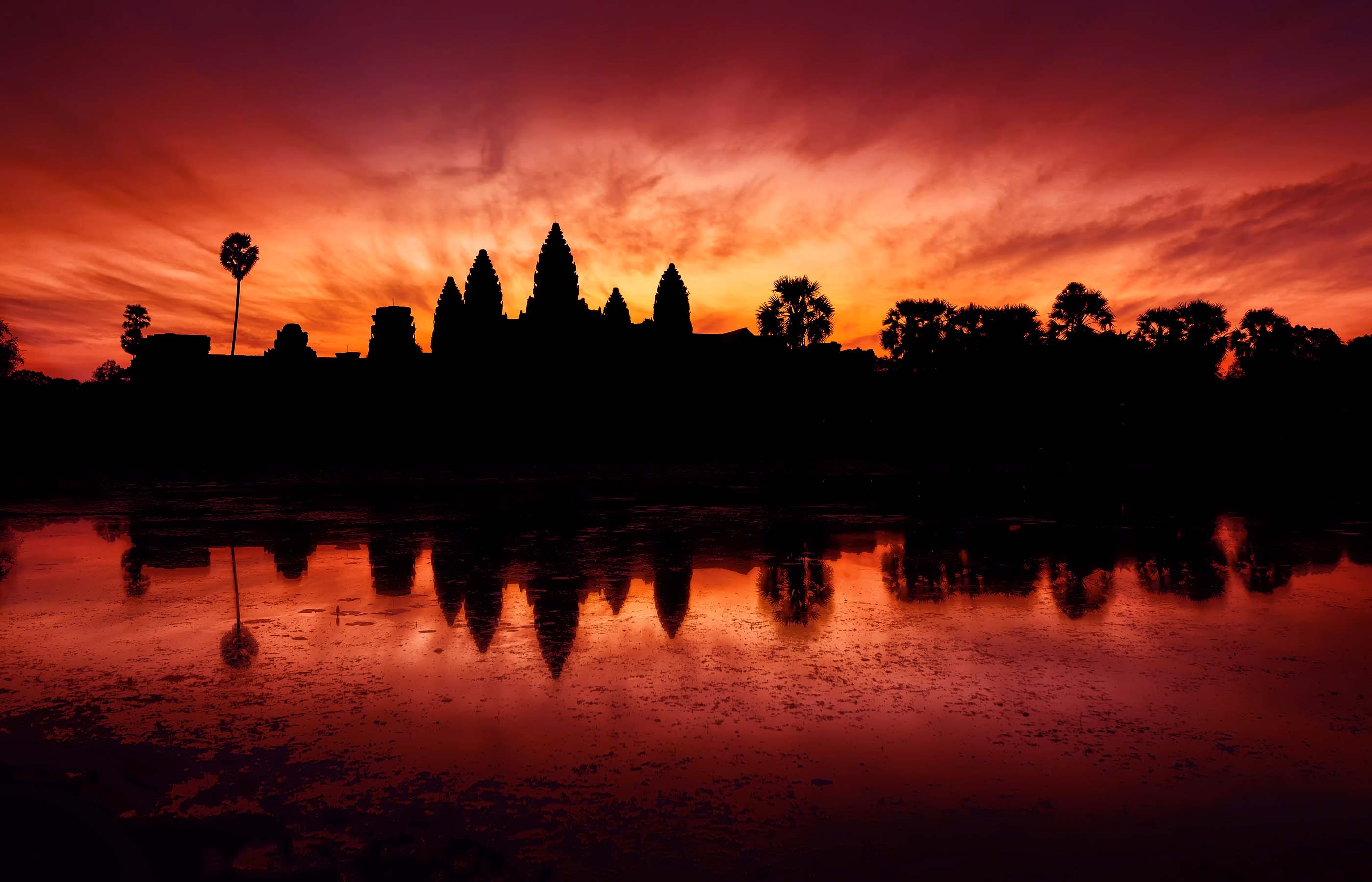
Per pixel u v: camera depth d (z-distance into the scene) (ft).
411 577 24.11
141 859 7.91
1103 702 12.73
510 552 29.22
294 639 16.58
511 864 7.79
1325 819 8.82
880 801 9.21
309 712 12.17
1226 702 12.69
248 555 28.35
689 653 15.62
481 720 11.82
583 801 9.20
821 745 10.90
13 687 13.41
